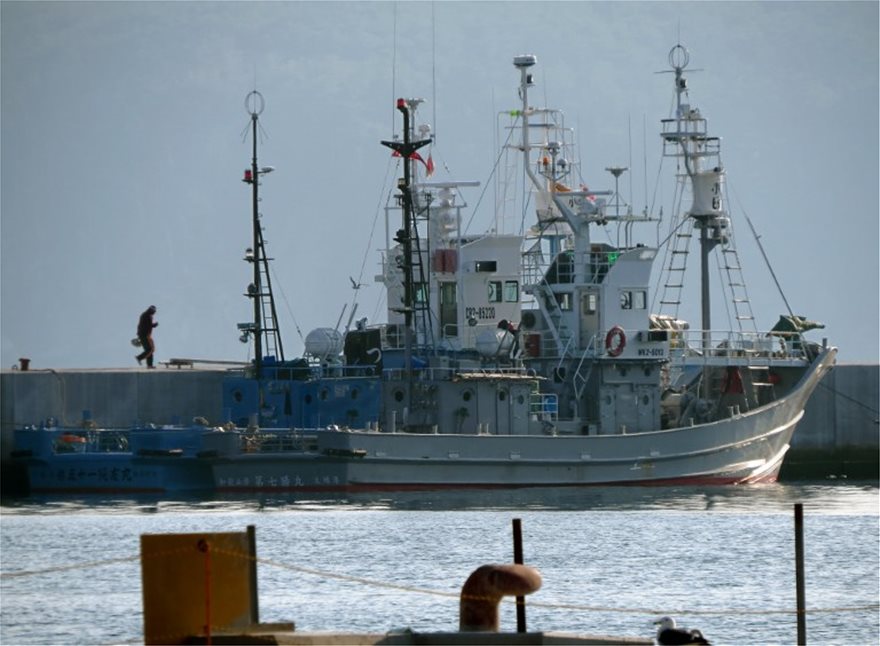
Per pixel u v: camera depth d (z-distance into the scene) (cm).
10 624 16038
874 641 15338
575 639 11469
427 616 16288
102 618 16325
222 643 10512
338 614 16400
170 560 10481
